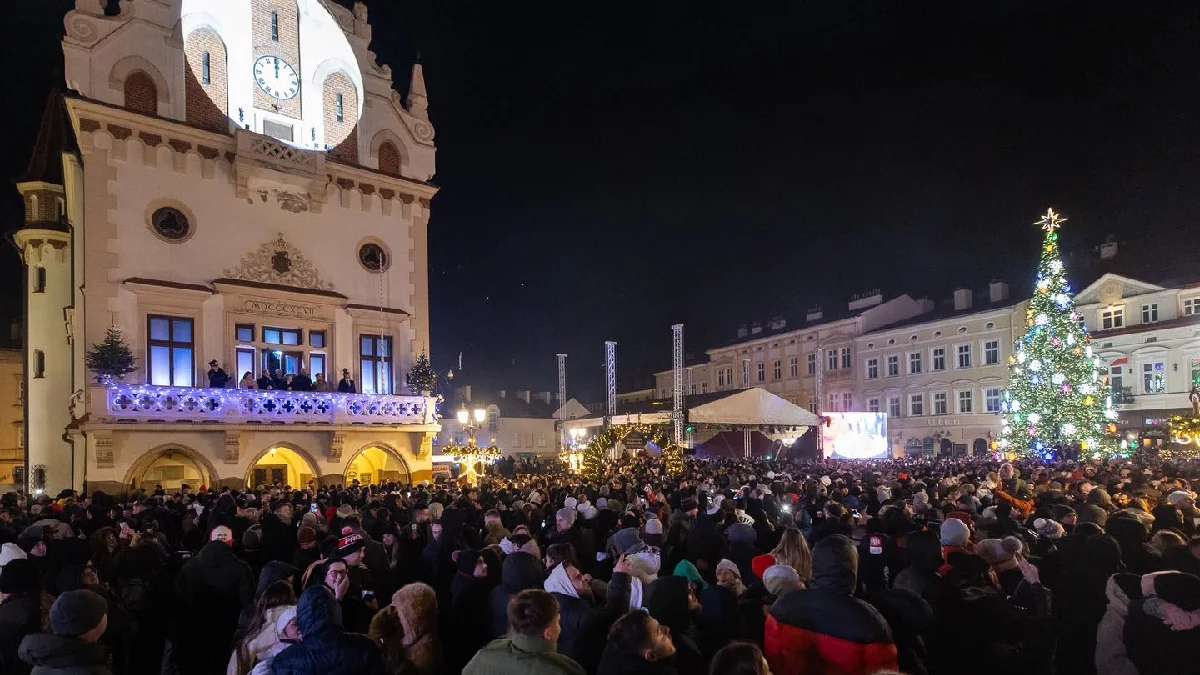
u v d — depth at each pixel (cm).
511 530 1143
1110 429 2961
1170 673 468
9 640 589
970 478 1698
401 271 3019
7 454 4244
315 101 2895
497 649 438
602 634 564
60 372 2938
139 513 1345
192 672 729
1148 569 720
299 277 2734
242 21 2738
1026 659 582
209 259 2536
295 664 439
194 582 739
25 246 3038
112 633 670
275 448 2569
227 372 2531
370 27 3078
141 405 2291
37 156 3189
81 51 2355
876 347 5862
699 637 562
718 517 1073
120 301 2350
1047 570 747
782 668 472
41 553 857
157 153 2456
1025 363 3023
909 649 528
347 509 1205
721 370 7469
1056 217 3011
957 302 5506
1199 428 2622
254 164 2605
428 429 2931
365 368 2888
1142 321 4525
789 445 4350
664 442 2633
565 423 4881
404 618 513
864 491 1435
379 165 3028
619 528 972
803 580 645
